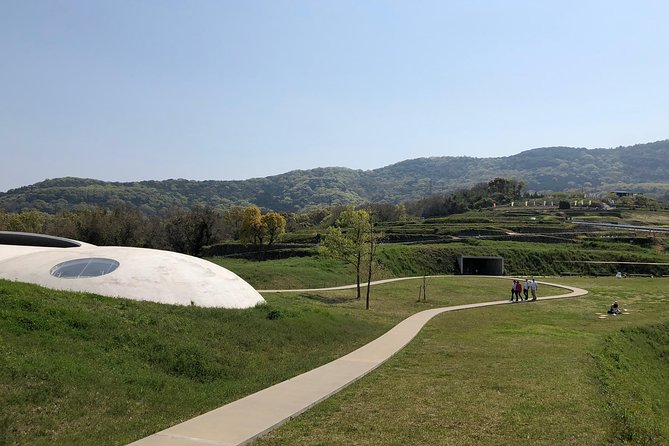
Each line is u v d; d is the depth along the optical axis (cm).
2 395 891
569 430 981
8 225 7481
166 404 1040
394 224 9600
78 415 913
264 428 921
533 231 8544
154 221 9125
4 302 1250
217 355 1423
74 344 1183
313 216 14875
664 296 4291
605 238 7888
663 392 2052
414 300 3797
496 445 884
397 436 909
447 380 1350
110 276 1792
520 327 2505
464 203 14150
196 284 1931
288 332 1834
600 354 1975
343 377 1352
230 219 10069
